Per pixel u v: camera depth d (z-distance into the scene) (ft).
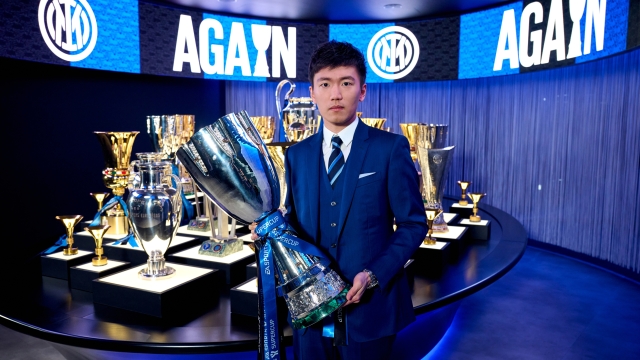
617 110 12.46
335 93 3.76
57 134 14.56
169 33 15.90
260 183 3.77
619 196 12.50
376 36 17.76
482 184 16.89
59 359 8.17
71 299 5.81
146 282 5.57
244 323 5.09
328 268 3.71
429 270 6.92
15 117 13.42
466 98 17.13
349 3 15.66
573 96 13.92
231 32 17.25
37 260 7.60
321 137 4.20
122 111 16.48
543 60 13.66
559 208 14.60
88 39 13.71
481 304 10.64
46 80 14.14
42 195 14.28
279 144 6.12
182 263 6.68
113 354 5.74
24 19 12.07
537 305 10.57
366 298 3.93
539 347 8.59
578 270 13.07
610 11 11.31
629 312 10.19
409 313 4.09
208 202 6.77
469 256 7.70
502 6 15.01
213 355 5.40
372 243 3.92
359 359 3.96
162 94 17.87
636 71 11.79
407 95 18.44
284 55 18.07
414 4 15.60
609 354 8.34
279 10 16.74
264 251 3.88
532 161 15.33
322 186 4.08
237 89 20.20
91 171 15.67
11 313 5.35
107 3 14.17
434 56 16.89
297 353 4.28
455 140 17.53
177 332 4.86
